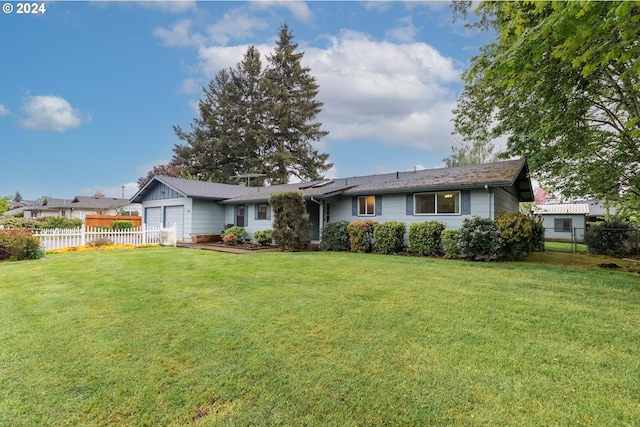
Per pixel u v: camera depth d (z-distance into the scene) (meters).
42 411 2.22
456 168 13.48
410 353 3.06
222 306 4.52
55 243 11.53
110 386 2.51
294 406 2.28
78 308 4.43
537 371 2.74
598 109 9.28
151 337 3.43
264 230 14.65
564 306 4.52
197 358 2.96
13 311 4.29
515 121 10.28
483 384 2.54
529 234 9.08
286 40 32.81
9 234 9.23
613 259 9.92
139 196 19.20
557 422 2.11
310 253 11.23
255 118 32.59
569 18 3.53
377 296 5.03
